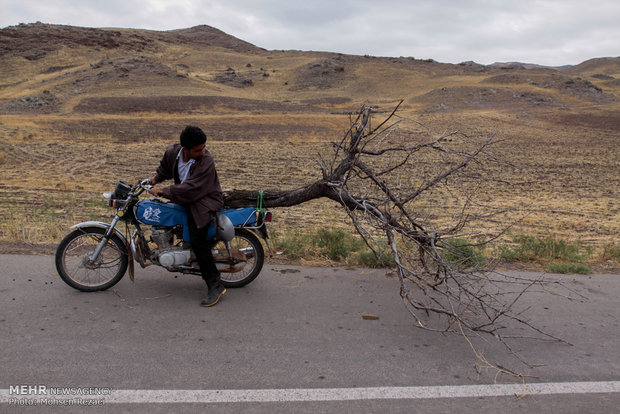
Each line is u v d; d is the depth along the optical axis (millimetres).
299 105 73875
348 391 3184
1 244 6387
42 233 7676
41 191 15328
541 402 3166
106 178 18859
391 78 116750
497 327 4406
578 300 5148
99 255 4797
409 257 5723
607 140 43094
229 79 108688
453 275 4582
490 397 3205
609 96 93625
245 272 5297
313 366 3502
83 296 4645
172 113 56438
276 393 3123
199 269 4828
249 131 41844
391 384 3303
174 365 3434
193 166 4586
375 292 5148
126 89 74750
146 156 25672
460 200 16000
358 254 6449
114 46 140500
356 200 5141
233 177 20312
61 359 3445
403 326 4320
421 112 67000
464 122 51750
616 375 3557
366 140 5469
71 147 28219
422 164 23234
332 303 4777
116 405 2932
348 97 93938
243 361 3533
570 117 60938
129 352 3596
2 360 3393
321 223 11219
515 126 51219
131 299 4641
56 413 2830
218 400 3021
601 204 16984
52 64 115562
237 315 4383
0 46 121375
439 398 3164
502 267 6512
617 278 6035
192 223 4629
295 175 21203
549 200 17438
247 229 5156
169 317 4266
